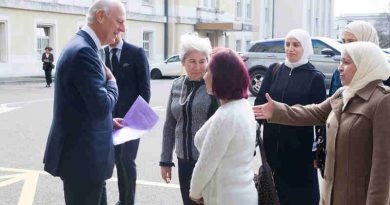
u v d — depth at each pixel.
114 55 4.84
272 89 4.20
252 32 48.56
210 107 3.64
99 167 3.24
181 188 3.83
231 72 2.90
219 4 41.59
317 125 3.65
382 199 2.79
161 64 27.83
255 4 49.88
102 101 3.15
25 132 9.48
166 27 35.12
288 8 55.34
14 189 5.84
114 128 3.76
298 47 4.11
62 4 26.38
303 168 4.13
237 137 2.86
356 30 4.13
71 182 3.30
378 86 2.96
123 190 4.92
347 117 3.01
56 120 3.25
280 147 4.14
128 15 30.78
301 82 4.08
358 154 2.95
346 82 3.03
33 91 17.92
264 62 15.16
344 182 3.00
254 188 2.99
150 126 3.77
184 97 3.77
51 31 26.41
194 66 3.69
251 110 3.01
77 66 3.12
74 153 3.23
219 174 2.91
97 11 3.30
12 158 7.39
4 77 23.53
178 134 3.79
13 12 23.95
